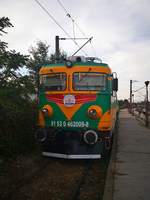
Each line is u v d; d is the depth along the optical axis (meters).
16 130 11.77
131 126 28.02
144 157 12.00
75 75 11.20
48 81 11.50
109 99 11.15
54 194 7.87
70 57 11.97
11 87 9.18
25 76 9.65
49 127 11.34
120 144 15.57
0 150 10.82
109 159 11.96
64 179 9.26
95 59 12.62
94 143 10.66
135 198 6.97
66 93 11.17
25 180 8.77
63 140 11.13
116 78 12.20
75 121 11.05
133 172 9.45
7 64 9.20
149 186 7.91
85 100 11.06
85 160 11.81
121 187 7.82
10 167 10.20
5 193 7.67
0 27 9.45
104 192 7.41
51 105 11.34
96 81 11.16
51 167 10.59
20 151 12.23
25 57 9.54
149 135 19.98
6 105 8.80
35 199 7.46
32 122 12.81
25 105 10.05
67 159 11.84
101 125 10.98
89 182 9.13
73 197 7.53
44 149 11.52
